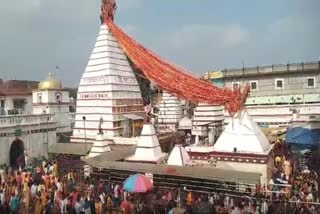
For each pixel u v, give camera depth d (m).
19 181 27.50
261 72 53.19
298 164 31.03
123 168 26.02
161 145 38.72
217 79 56.78
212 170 23.34
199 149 28.94
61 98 48.97
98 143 32.84
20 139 40.44
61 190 24.98
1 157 37.91
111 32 40.78
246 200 21.30
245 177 21.92
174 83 30.55
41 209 22.61
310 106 46.66
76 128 40.97
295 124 37.22
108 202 22.20
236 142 27.36
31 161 39.12
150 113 30.59
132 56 35.97
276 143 33.72
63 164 34.12
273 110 47.94
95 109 39.75
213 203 20.72
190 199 22.23
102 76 39.69
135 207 21.31
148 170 25.00
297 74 51.34
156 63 32.88
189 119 52.06
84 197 22.53
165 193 23.62
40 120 43.47
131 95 41.84
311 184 24.88
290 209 19.48
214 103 28.92
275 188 23.80
